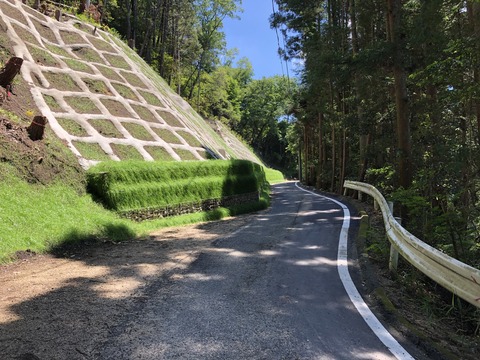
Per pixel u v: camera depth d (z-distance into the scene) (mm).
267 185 28516
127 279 5293
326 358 3133
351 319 4012
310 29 23844
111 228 8656
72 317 3861
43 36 19234
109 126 15297
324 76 12930
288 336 3525
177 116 22062
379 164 16172
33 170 8828
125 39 39781
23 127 9898
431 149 10047
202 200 12734
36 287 4855
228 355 3129
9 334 3426
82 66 18906
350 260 6555
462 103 10211
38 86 14453
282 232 9344
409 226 8586
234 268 5961
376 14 13297
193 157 17594
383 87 14172
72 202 9023
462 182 8719
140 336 3447
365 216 10961
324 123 27859
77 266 6004
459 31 9703
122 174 10398
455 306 5195
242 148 58594
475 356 3443
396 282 5504
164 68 43281
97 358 3031
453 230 7453
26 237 6758
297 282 5266
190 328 3648
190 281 5230
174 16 40875
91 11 29484
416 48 10148
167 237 8938
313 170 38156
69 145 11969
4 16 17375
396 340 3541
